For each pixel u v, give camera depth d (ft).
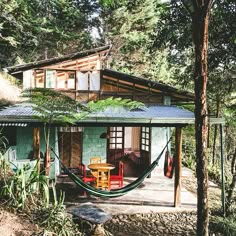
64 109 23.27
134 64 82.12
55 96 23.13
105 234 20.18
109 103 26.00
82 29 81.71
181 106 49.44
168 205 29.37
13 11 55.31
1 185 18.75
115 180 33.04
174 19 34.71
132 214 26.76
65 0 74.49
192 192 34.50
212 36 33.53
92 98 40.34
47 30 67.15
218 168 44.80
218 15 31.94
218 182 40.04
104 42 80.69
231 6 31.60
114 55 81.71
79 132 41.47
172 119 27.63
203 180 13.73
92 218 19.29
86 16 81.71
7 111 29.89
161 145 42.75
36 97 23.12
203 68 13.30
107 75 41.47
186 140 55.01
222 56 34.94
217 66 35.88
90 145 41.91
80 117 25.36
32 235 15.10
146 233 23.04
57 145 39.19
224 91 40.27
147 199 31.12
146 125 28.71
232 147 48.67
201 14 12.91
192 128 53.72
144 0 74.18
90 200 30.09
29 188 19.02
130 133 48.01
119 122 27.78
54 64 40.24
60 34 71.41
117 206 28.63
